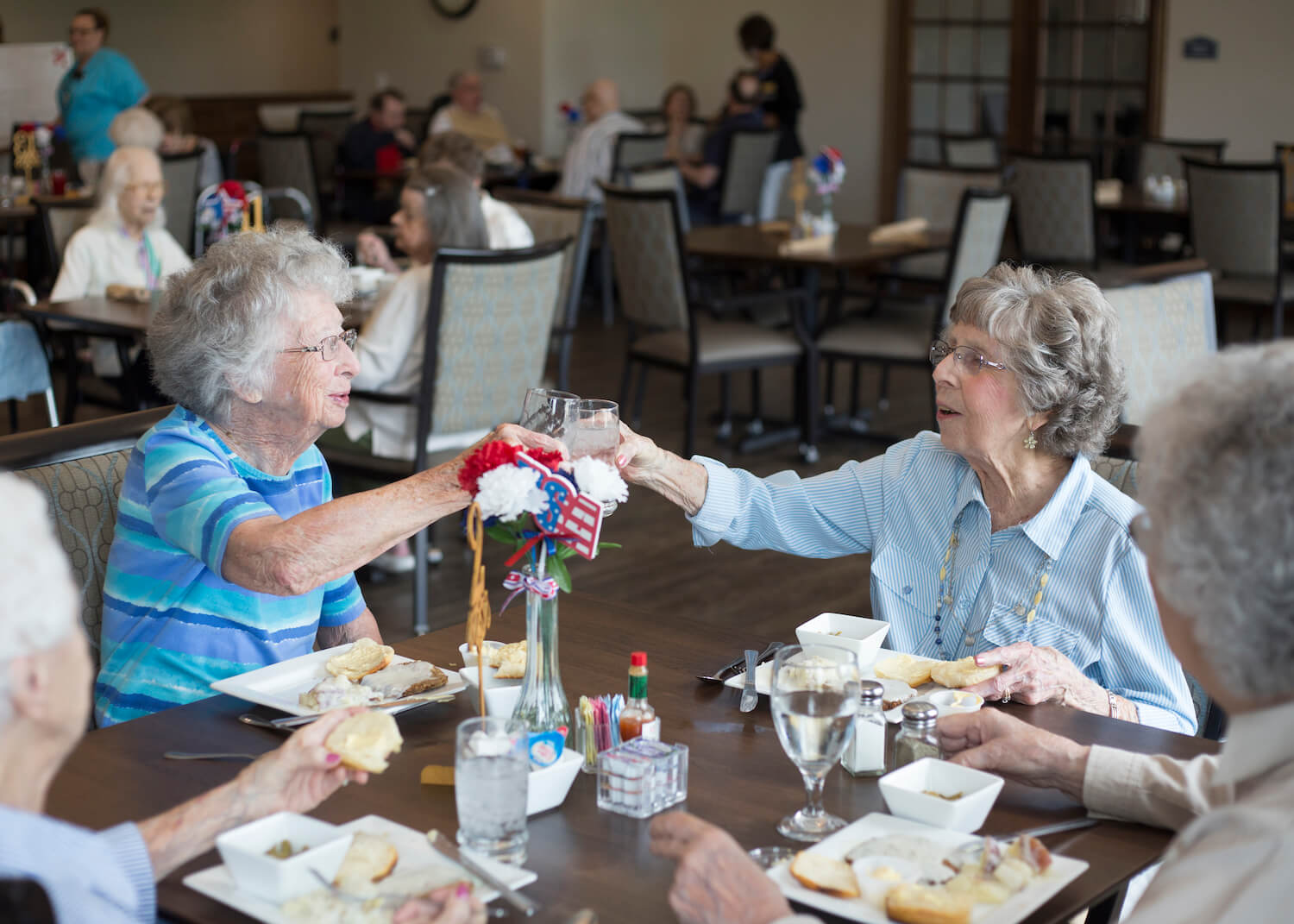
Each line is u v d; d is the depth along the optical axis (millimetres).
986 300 1646
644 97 10367
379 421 3369
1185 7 8305
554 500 1281
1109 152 8773
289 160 7352
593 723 1327
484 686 1467
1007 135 9133
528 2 9695
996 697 1467
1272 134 8141
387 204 8195
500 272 3223
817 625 1570
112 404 4117
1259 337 6176
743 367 4879
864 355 4977
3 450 1739
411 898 1020
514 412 3477
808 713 1155
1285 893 874
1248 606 896
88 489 1792
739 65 10062
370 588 3697
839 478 1891
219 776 1283
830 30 9672
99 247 4172
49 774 889
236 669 1651
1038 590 1687
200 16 11234
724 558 4047
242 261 1604
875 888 1057
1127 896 1501
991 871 1082
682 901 1035
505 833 1112
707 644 1660
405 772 1297
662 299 4805
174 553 1622
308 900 1016
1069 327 1614
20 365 3773
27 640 821
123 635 1651
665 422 5551
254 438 1676
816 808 1212
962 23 9156
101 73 6871
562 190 7797
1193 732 1645
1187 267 2812
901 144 9555
